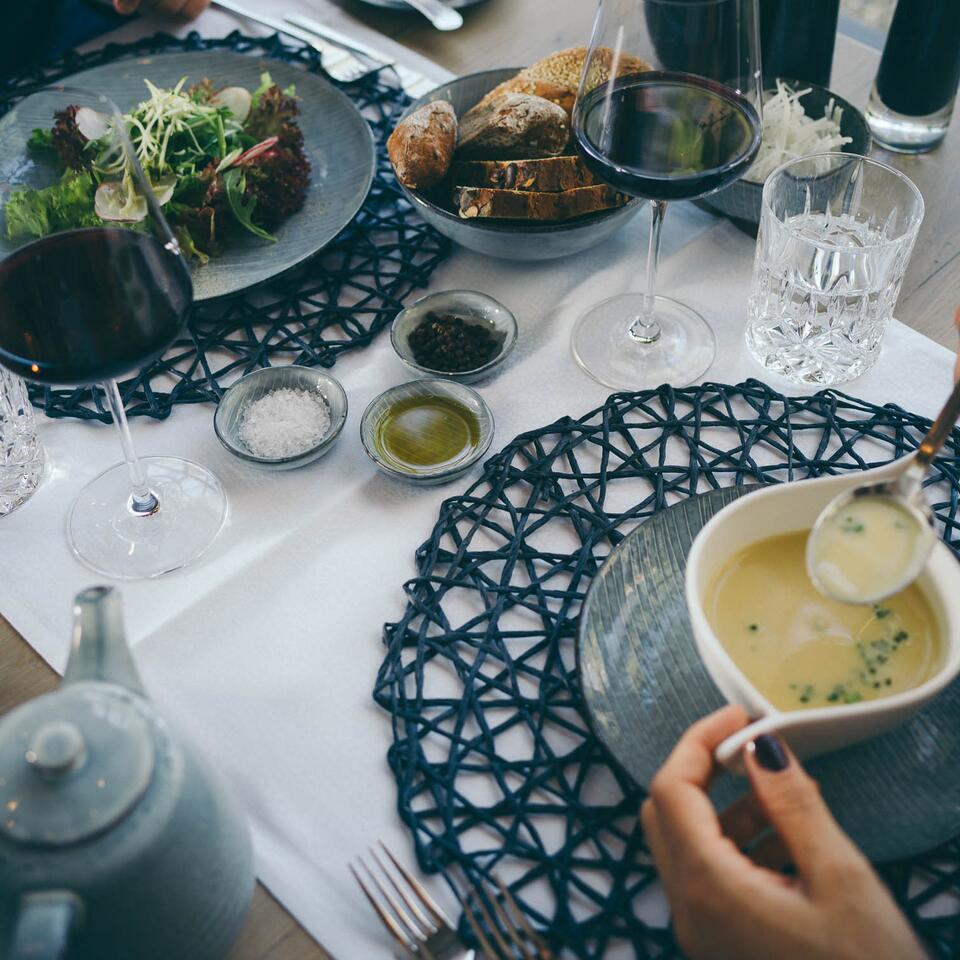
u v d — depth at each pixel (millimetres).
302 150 1129
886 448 908
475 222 1006
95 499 896
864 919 541
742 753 581
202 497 893
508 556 824
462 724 727
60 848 483
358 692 765
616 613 743
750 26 797
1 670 791
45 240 675
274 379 948
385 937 640
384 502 888
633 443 910
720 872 557
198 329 1028
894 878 652
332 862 676
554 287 1076
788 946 545
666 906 646
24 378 749
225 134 1097
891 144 1215
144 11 1385
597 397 966
